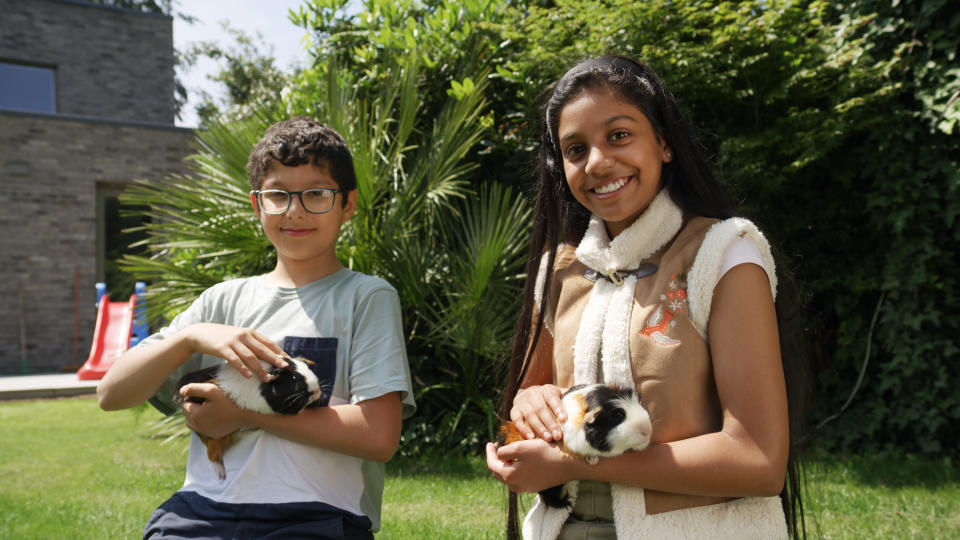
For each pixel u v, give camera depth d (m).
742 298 1.54
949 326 5.36
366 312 2.09
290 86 6.80
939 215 5.29
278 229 2.13
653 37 5.75
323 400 1.96
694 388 1.55
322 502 1.88
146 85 16.78
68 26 15.88
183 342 1.96
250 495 1.88
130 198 5.65
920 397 5.32
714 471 1.46
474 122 6.19
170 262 6.31
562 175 1.95
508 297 5.55
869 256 5.67
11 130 13.23
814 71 5.39
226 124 5.86
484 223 5.55
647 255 1.68
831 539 3.52
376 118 6.09
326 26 7.02
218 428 1.88
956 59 5.24
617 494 1.57
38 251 13.52
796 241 5.99
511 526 2.02
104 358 11.25
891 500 4.19
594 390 1.56
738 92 5.52
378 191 5.62
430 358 6.04
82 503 4.45
